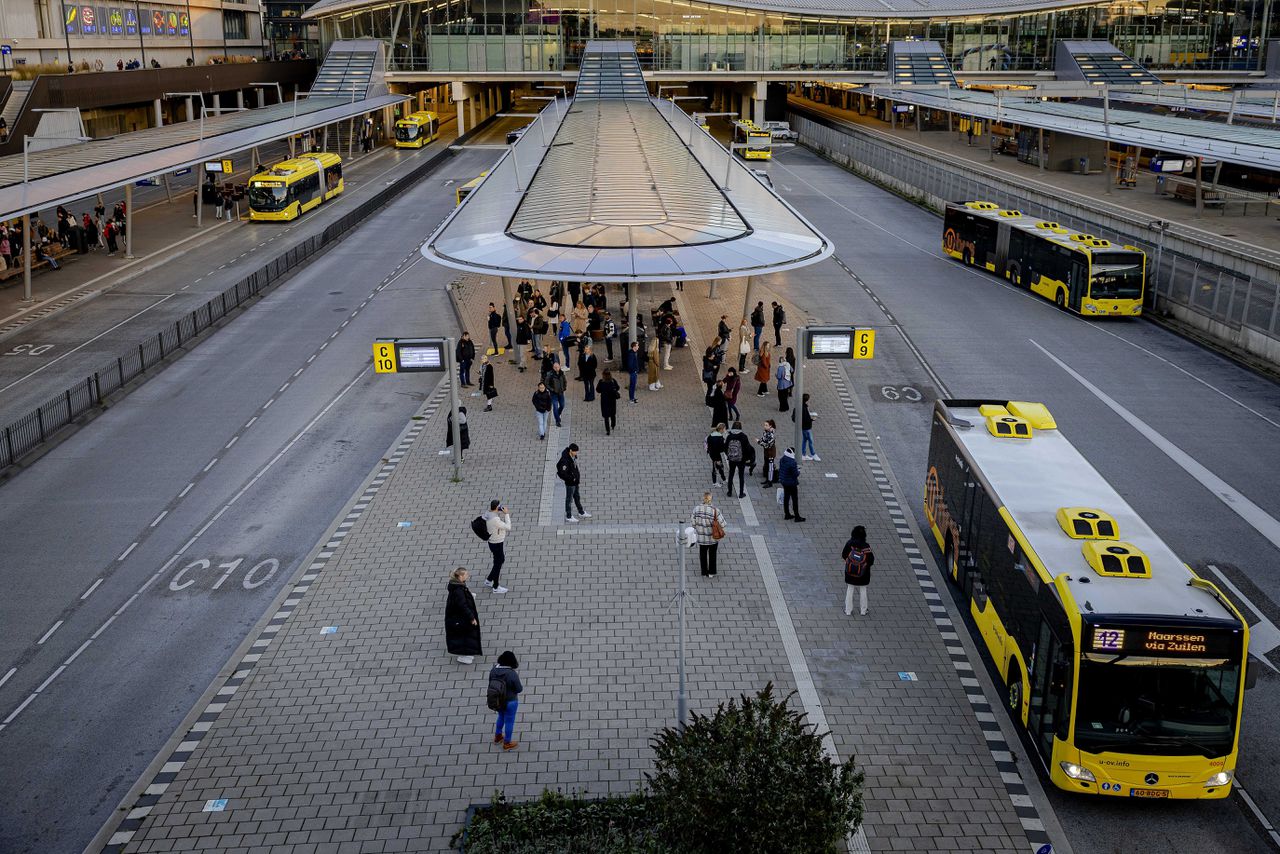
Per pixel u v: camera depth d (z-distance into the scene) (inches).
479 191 1787.6
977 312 1780.3
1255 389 1387.8
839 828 506.6
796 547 946.1
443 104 5595.5
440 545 952.9
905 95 4030.5
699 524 879.1
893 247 2341.3
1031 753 673.6
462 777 648.4
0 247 2018.9
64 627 826.2
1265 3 4596.5
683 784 512.4
